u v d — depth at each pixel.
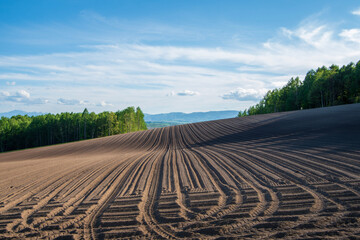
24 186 8.62
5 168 14.72
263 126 27.83
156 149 22.66
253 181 7.00
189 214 4.87
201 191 6.45
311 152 10.96
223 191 6.28
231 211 4.84
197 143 23.55
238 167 9.24
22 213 5.62
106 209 5.53
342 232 3.63
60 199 6.62
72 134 79.81
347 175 6.68
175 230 4.19
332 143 12.90
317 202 4.91
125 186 7.59
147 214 5.05
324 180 6.42
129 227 4.45
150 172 9.62
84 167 12.16
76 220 4.98
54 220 5.06
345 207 4.53
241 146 16.66
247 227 4.06
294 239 3.55
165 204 5.60
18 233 4.51
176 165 10.91
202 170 9.29
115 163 12.93
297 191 5.73
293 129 22.02
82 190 7.44
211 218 4.57
